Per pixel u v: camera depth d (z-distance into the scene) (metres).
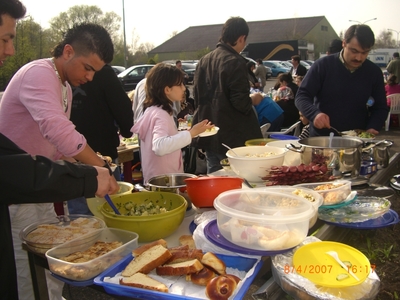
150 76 2.07
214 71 2.89
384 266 1.98
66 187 1.07
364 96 2.67
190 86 16.16
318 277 1.01
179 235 1.35
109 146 2.67
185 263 1.02
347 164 1.75
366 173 1.95
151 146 2.11
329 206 1.40
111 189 1.21
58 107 1.46
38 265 1.26
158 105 2.07
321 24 44.97
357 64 2.53
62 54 1.54
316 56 43.00
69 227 1.29
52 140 1.44
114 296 1.02
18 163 1.00
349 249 1.14
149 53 46.00
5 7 1.16
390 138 7.00
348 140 1.96
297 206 1.19
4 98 1.54
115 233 1.26
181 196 1.48
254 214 1.09
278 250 1.05
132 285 0.95
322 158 1.75
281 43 26.88
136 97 3.18
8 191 1.00
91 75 1.60
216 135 2.94
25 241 1.22
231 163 1.91
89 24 1.53
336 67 2.66
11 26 1.20
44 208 1.80
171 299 0.91
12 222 1.69
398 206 1.90
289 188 1.45
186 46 44.59
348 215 1.38
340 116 2.72
